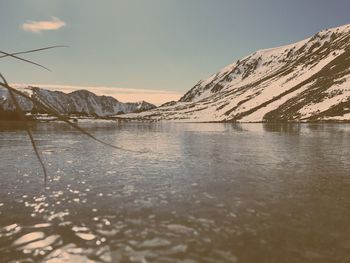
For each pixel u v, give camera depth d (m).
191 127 120.44
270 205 14.89
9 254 9.72
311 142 48.50
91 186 18.98
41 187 18.69
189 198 16.22
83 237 11.08
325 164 27.22
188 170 24.47
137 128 111.44
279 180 20.58
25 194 17.03
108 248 10.16
